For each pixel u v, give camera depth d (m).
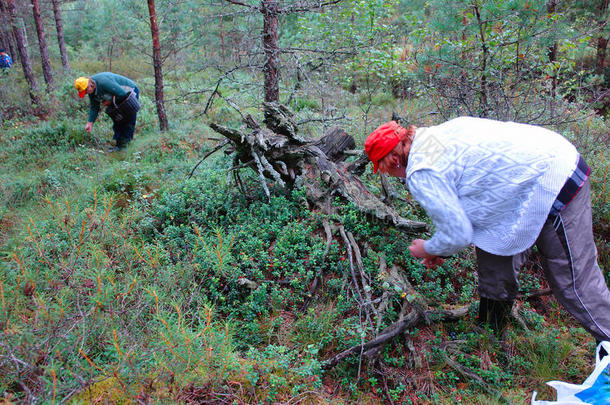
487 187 2.25
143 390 2.10
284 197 4.08
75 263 2.83
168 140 7.18
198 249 3.49
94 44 17.55
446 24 5.25
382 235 3.58
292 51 5.36
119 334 2.28
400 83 8.96
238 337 2.91
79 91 6.47
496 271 2.67
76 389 2.08
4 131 7.96
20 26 9.46
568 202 2.25
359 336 2.75
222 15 5.73
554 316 3.21
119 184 5.38
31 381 2.13
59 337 2.24
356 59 7.87
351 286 3.23
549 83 5.44
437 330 2.98
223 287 3.25
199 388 2.24
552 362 2.72
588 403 2.19
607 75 9.88
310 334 2.88
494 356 2.81
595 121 5.96
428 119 6.00
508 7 4.68
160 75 7.46
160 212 4.26
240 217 3.97
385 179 3.95
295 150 4.07
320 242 3.52
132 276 2.86
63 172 5.90
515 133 2.27
